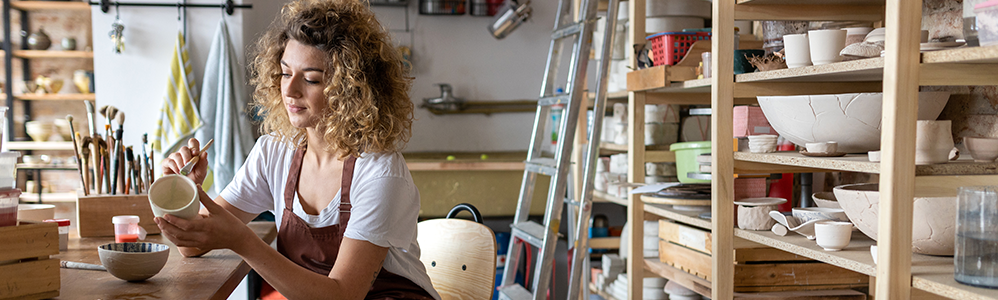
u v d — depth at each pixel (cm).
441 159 374
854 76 160
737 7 177
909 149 120
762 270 180
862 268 131
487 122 439
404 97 145
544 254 231
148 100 355
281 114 150
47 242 106
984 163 127
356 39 133
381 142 136
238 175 161
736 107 200
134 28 353
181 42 347
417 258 151
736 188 186
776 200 179
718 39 176
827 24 187
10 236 100
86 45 393
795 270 182
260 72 151
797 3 178
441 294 177
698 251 211
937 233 128
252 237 114
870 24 192
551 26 439
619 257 317
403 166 139
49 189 379
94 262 136
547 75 272
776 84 178
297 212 144
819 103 148
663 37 220
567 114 237
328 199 142
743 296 178
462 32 432
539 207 367
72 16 391
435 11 412
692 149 232
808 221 157
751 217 175
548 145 439
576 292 233
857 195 137
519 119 443
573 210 320
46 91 378
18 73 386
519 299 240
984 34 109
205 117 343
